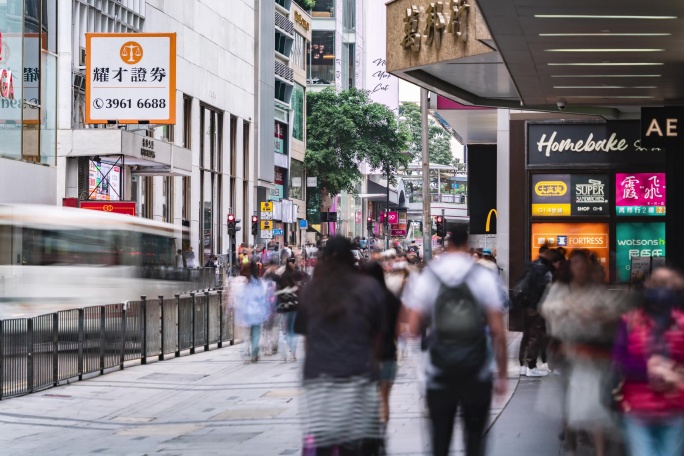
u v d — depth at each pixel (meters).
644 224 28.81
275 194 88.50
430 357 9.20
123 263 33.78
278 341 31.08
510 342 27.95
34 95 46.94
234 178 77.44
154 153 52.91
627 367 9.00
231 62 76.25
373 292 8.89
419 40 22.61
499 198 30.38
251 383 22.11
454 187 194.25
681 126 21.34
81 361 22.83
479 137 42.47
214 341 31.73
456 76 24.03
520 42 16.61
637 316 9.04
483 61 21.83
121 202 42.62
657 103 24.19
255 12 83.75
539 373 20.11
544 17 14.74
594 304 11.02
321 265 9.05
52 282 32.25
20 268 32.00
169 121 50.88
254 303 26.64
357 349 8.79
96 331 23.66
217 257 69.12
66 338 22.05
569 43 16.67
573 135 29.25
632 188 28.89
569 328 11.08
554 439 13.11
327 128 99.31
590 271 11.16
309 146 99.75
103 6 55.28
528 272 20.17
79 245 32.78
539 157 29.47
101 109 51.00
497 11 14.39
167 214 63.62
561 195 29.33
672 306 8.96
